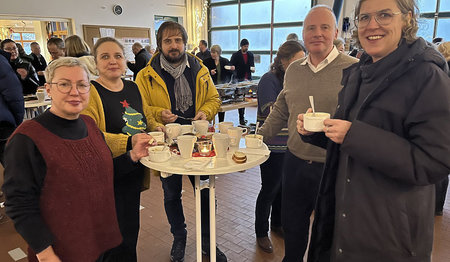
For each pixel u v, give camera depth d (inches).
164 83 76.8
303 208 67.9
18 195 38.6
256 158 52.9
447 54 101.2
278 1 349.4
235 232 96.3
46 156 40.1
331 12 61.1
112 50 61.9
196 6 418.0
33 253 44.2
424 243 38.0
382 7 36.6
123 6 360.5
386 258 38.7
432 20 256.1
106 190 48.8
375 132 35.4
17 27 465.7
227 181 136.9
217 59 234.4
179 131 65.4
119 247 65.6
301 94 65.0
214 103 85.0
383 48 37.9
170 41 75.0
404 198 37.1
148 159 53.6
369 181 38.5
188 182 134.0
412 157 34.1
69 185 42.2
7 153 39.4
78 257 44.3
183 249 83.4
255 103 157.0
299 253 70.6
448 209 109.8
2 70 100.2
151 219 104.4
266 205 86.2
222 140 52.4
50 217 41.4
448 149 32.4
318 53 61.9
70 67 42.3
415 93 35.0
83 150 44.8
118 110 63.3
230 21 399.5
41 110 174.1
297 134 65.7
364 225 39.3
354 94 42.3
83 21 332.2
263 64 379.9
